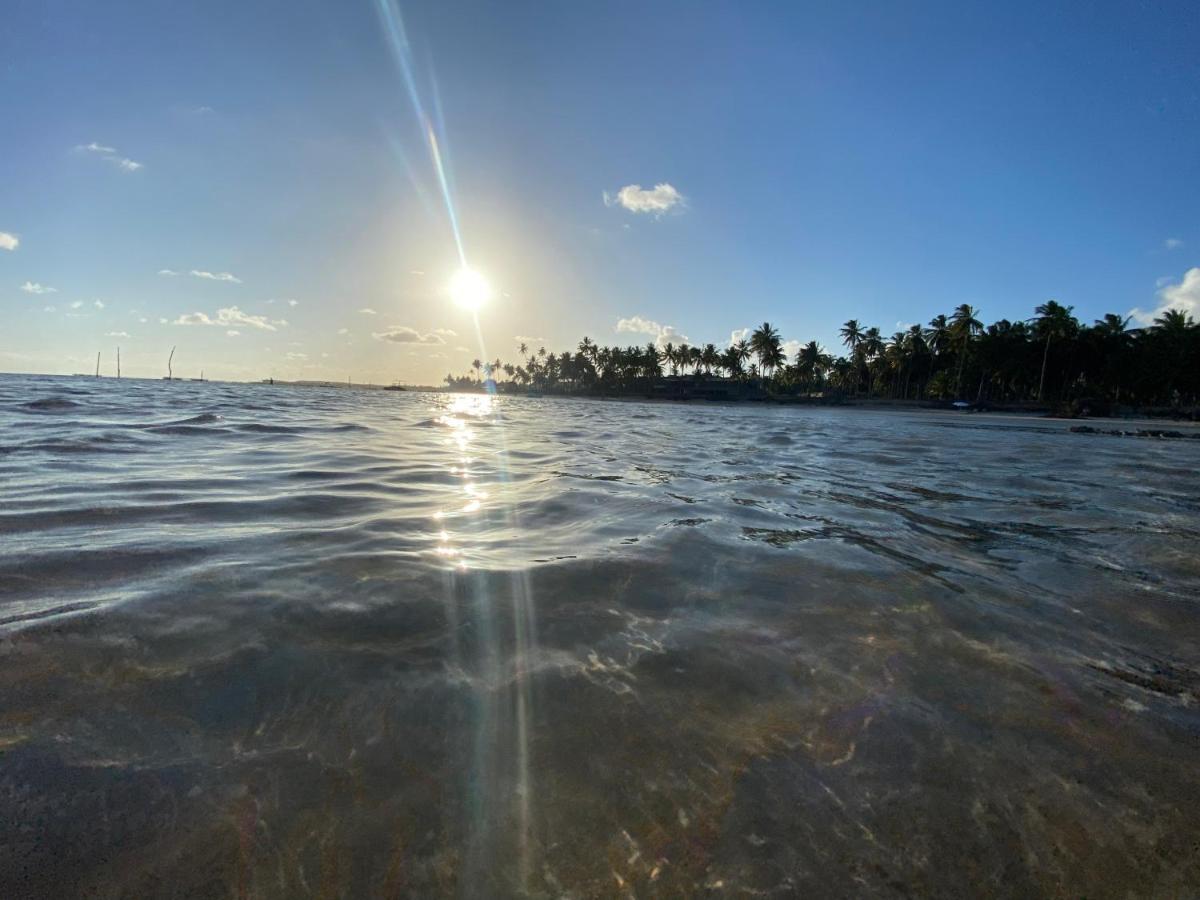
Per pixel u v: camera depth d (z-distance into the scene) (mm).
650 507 5934
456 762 1946
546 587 3467
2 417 13820
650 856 1650
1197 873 1665
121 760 1841
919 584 3809
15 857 1508
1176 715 2396
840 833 1744
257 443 10617
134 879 1490
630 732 2133
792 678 2549
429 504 5824
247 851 1589
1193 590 3879
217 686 2250
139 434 10914
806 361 92938
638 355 120000
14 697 2096
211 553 3826
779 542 4703
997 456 13008
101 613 2795
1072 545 5008
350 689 2291
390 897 1503
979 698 2457
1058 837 1761
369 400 49625
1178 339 56531
